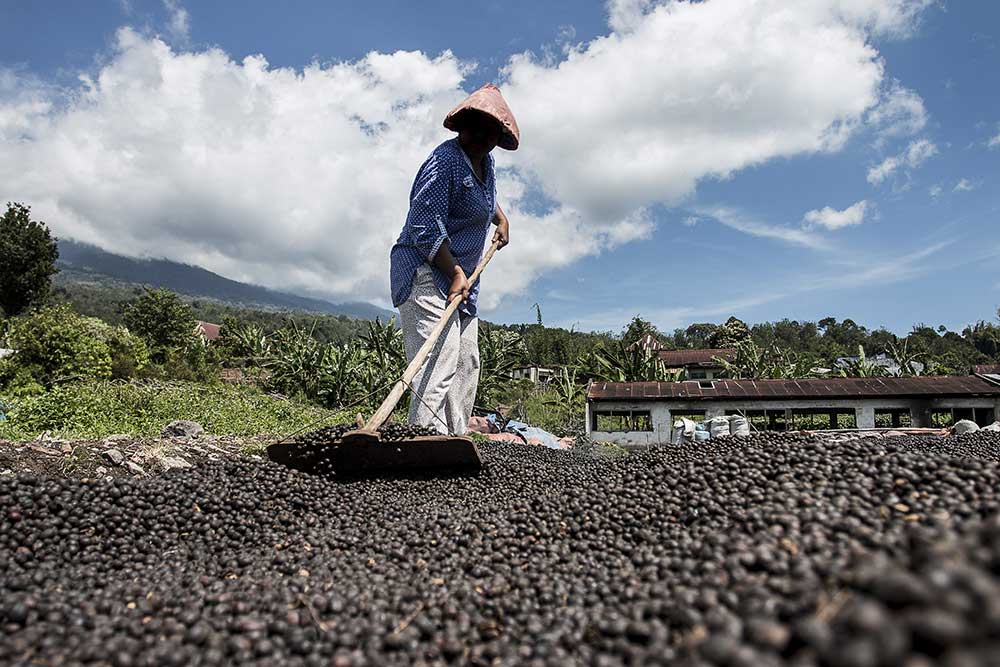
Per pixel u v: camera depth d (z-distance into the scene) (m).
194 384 15.96
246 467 3.62
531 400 20.39
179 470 3.63
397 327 19.22
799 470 2.57
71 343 14.17
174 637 1.75
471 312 5.93
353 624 1.81
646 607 1.59
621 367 22.50
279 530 3.14
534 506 3.02
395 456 3.99
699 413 15.56
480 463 4.09
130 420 9.38
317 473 3.96
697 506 2.49
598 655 1.47
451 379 5.69
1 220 34.34
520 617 1.85
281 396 17.81
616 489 3.02
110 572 2.61
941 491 2.08
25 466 4.43
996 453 5.23
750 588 1.45
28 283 33.94
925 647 0.85
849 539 1.75
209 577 2.29
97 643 1.65
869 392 14.89
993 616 0.83
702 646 1.10
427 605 1.96
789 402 14.94
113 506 3.00
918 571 1.04
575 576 2.19
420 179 5.47
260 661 1.64
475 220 5.70
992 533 1.11
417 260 5.45
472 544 2.63
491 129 5.54
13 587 2.21
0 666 1.55
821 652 0.94
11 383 12.46
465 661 1.67
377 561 2.58
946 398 14.65
